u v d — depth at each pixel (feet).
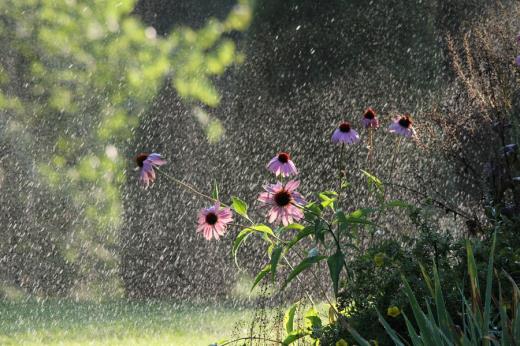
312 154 52.49
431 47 48.29
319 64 53.67
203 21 65.77
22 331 32.35
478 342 12.06
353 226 17.16
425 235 16.05
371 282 15.85
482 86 19.92
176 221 53.06
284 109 54.70
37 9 57.72
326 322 20.26
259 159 54.85
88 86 57.57
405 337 15.11
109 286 50.44
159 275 50.44
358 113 51.85
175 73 57.98
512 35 20.20
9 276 49.49
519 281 15.39
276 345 17.72
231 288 48.01
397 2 50.26
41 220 52.42
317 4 53.88
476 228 18.89
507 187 19.06
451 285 15.29
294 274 15.61
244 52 57.11
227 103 58.03
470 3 40.55
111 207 53.67
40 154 54.54
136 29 58.34
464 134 20.39
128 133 56.95
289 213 15.65
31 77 56.80
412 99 49.06
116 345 29.09
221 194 54.70
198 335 30.76
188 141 56.65
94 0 58.39
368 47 51.93
